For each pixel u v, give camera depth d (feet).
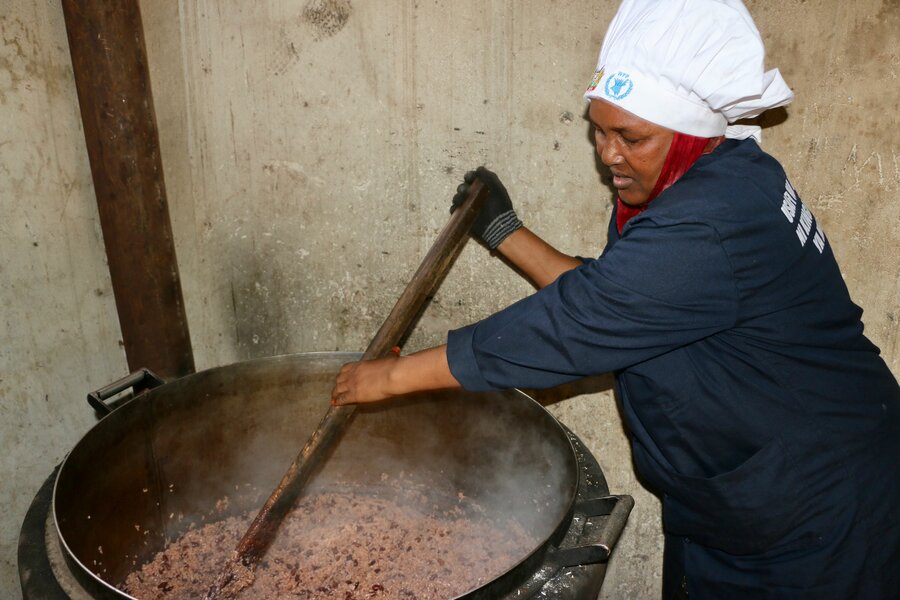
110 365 6.36
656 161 3.43
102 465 4.65
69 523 4.27
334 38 5.53
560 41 5.04
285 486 4.61
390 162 5.75
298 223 6.17
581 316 3.27
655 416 3.73
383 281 6.14
